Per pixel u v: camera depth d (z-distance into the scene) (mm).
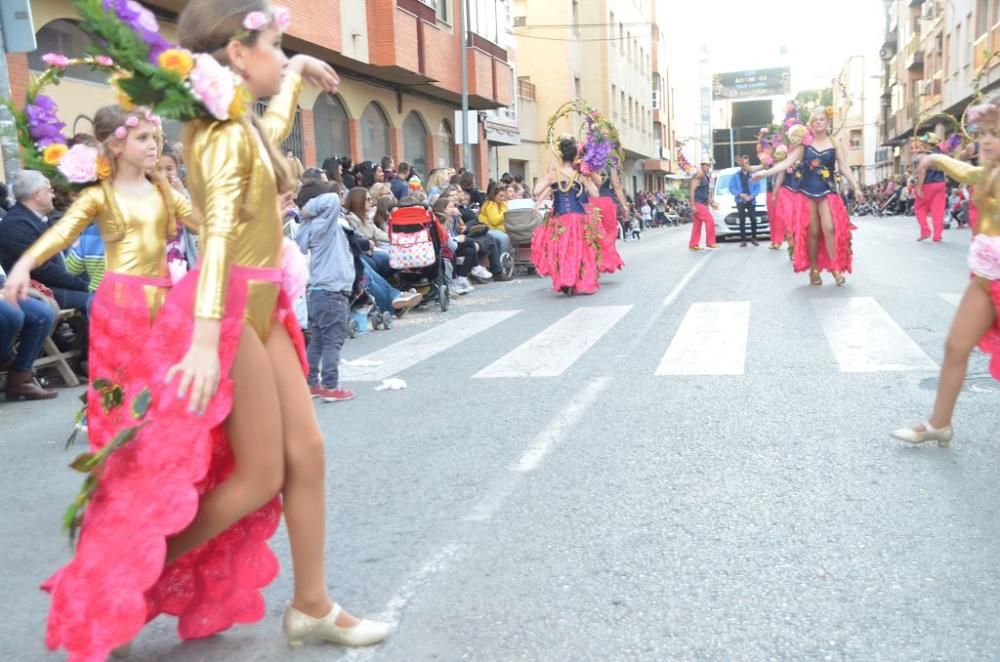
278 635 2938
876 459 4395
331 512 4082
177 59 2350
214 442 2598
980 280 4199
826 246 10672
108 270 3848
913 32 48188
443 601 3119
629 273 14094
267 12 2586
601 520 3793
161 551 2365
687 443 4805
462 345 8422
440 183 16578
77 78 12555
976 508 3734
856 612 2904
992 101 4086
